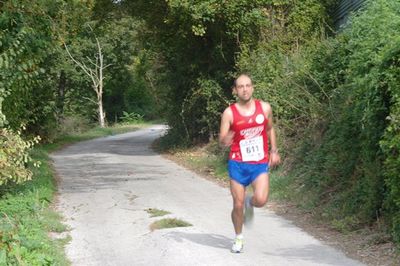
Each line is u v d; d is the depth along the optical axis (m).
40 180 12.90
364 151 8.63
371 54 8.49
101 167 18.42
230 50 19.48
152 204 10.83
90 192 12.73
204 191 12.53
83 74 53.00
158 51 24.31
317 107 12.27
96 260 6.95
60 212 10.20
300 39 16.61
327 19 18.31
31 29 10.48
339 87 11.41
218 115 20.47
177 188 13.06
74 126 45.66
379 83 7.80
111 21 24.78
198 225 8.73
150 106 66.81
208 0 17.50
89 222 9.28
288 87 13.95
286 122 13.58
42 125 29.58
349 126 9.84
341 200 9.10
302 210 9.79
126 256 7.09
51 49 11.85
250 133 6.62
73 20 13.72
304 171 11.58
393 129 7.06
